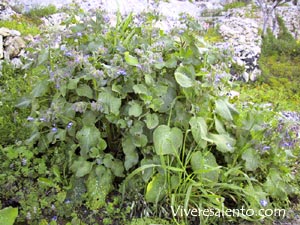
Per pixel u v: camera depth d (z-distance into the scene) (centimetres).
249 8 1044
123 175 257
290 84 613
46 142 269
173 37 292
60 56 277
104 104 250
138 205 248
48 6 817
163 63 263
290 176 281
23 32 561
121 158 276
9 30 522
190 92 261
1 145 269
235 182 264
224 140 262
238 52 636
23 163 252
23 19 709
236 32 819
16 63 446
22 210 239
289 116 452
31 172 251
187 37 276
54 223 232
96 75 247
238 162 269
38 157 277
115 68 252
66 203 244
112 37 287
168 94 267
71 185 252
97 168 251
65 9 319
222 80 273
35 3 845
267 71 654
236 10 1045
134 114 249
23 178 254
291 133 278
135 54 276
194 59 277
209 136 260
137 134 252
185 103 271
